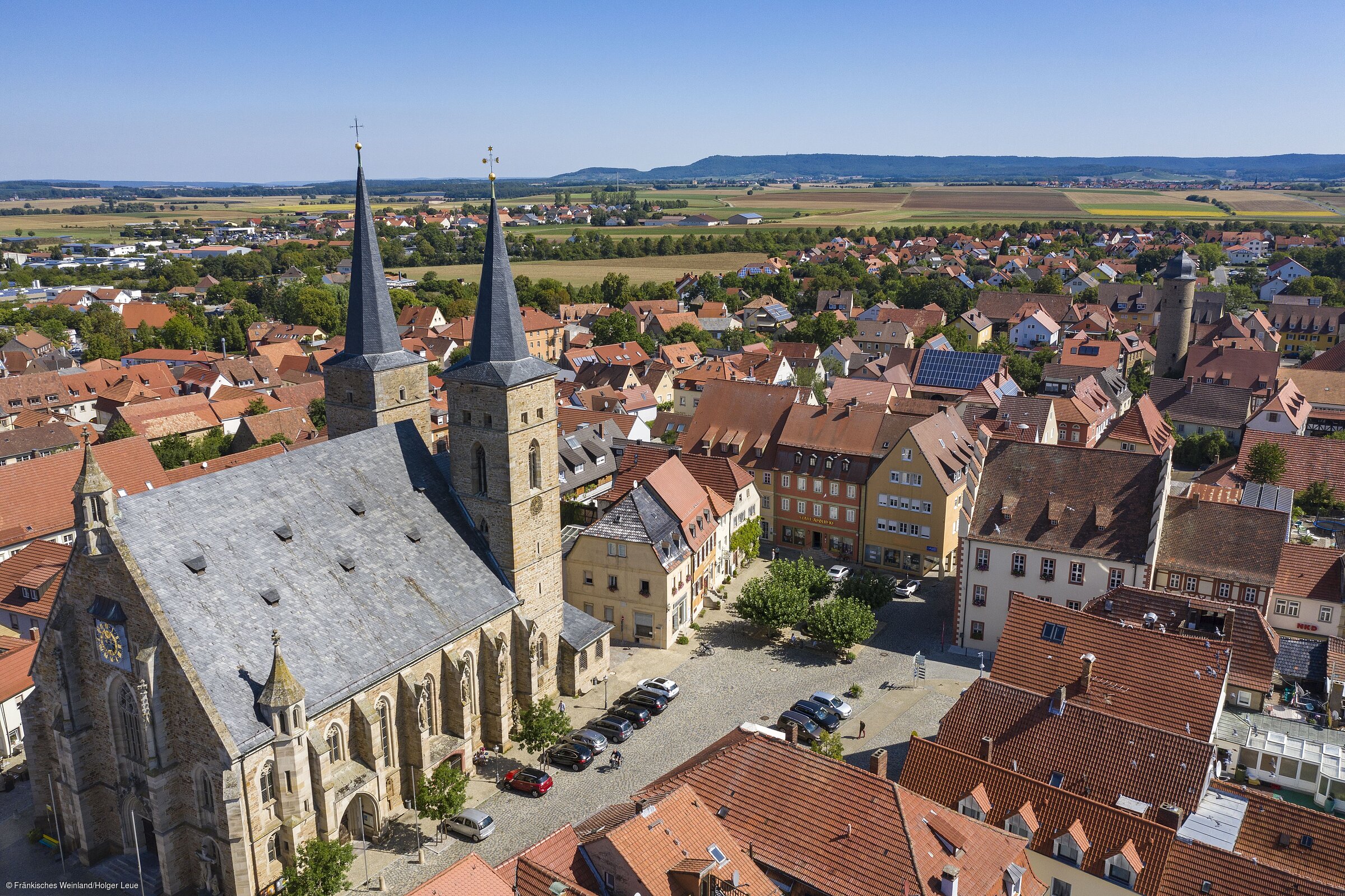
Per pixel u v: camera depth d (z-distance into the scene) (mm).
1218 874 45250
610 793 64500
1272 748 63219
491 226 66625
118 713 54156
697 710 75188
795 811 46469
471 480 70250
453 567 67938
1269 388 171750
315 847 52375
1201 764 51281
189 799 52969
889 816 44312
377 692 59062
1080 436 147750
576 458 118125
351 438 68562
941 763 54000
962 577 85688
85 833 56688
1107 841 47938
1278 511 84000
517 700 71875
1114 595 71625
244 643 54125
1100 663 61875
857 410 111812
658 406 180250
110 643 52312
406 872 56562
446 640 63750
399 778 61906
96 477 51375
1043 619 65312
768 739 50094
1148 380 197250
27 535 103875
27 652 73750
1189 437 157250
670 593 85812
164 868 53094
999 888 43938
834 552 109625
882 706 75062
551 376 69562
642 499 87938
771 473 112438
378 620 61250
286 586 58344
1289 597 82438
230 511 58750
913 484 101938
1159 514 80000
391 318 77375
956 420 111438
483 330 67562
